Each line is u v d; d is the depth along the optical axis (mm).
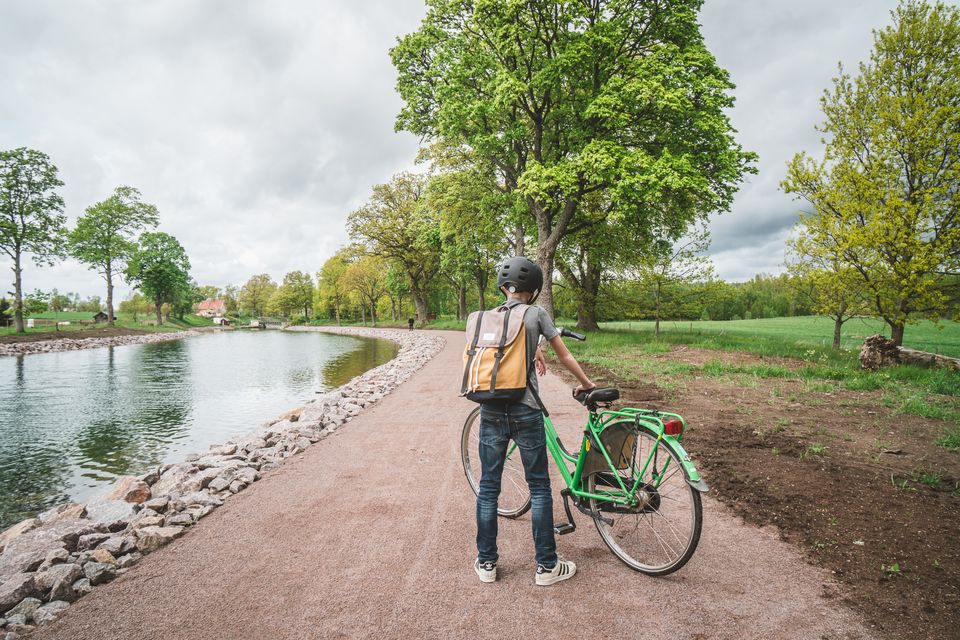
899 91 10102
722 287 18391
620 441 2793
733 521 3316
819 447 4664
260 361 22844
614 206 16734
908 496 3555
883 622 2219
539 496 2648
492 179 21188
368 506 3824
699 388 8297
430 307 66188
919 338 19641
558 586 2605
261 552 3084
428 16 16844
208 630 2287
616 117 13875
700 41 14852
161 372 18734
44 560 2996
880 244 9805
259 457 5488
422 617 2354
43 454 7621
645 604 2418
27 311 41844
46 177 39188
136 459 7324
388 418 7254
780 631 2186
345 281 63438
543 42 14898
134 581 2756
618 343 16672
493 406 2648
